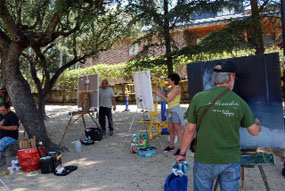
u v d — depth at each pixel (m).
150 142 6.98
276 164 4.78
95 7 7.56
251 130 2.41
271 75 3.14
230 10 8.82
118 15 9.87
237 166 2.34
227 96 2.34
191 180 4.31
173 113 5.52
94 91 7.76
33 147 5.52
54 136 8.48
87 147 6.85
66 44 11.30
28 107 6.14
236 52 8.19
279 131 3.14
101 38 10.59
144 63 9.42
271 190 3.79
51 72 19.39
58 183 4.48
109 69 18.47
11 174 5.02
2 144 5.47
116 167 5.16
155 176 4.58
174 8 8.37
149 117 7.50
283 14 3.79
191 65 3.77
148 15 8.53
